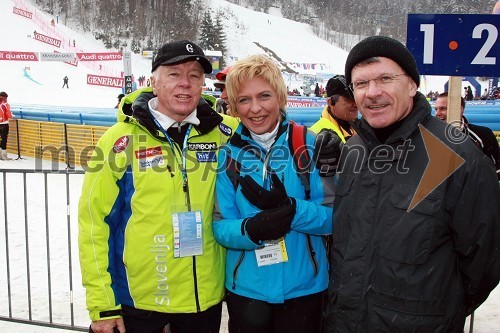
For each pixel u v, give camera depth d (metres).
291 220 2.03
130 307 2.31
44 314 3.90
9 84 40.53
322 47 121.44
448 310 1.80
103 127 10.54
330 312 2.04
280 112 2.22
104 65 60.06
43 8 85.25
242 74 2.09
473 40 2.75
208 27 93.00
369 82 1.83
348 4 158.00
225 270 2.38
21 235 5.95
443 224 1.75
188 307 2.24
